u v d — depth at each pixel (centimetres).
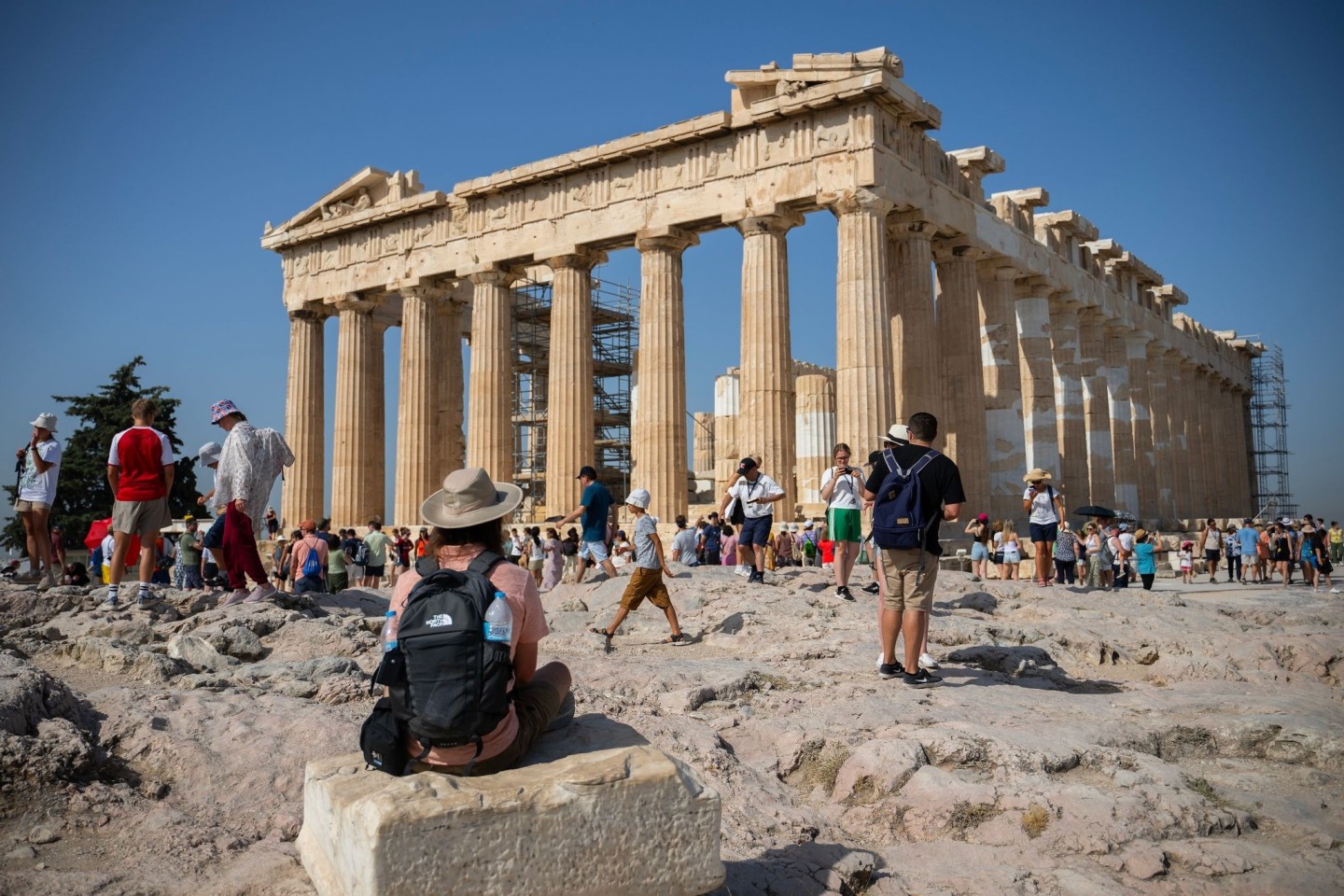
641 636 1545
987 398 3928
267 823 693
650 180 3662
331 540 2597
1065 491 4450
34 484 1549
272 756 777
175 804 717
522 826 502
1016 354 3950
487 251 4084
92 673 1058
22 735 727
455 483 593
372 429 4628
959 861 682
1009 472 3862
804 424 4341
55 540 2659
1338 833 716
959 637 1373
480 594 538
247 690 958
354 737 809
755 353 3362
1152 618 1595
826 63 3269
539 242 3931
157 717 816
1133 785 778
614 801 528
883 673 1127
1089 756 835
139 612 1342
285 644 1261
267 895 572
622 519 3784
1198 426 6438
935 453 1102
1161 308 5703
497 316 4106
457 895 485
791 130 3356
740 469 1948
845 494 1666
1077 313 4625
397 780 513
